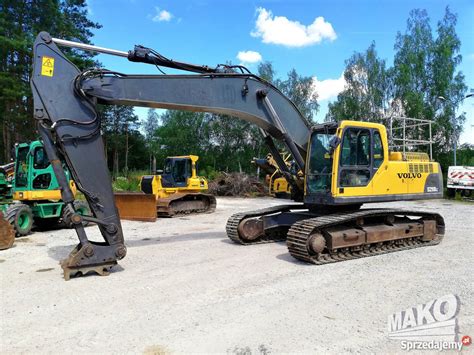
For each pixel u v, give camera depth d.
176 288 5.60
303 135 8.48
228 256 7.66
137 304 4.96
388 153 8.62
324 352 3.69
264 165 13.05
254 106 7.77
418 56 34.00
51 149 6.16
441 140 33.66
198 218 14.22
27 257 7.71
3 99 24.02
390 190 8.34
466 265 6.96
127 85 6.51
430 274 6.34
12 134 27.72
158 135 50.97
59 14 26.16
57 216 11.09
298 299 5.12
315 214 8.56
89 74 6.30
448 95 33.06
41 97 6.06
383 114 35.72
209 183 25.80
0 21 23.66
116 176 35.31
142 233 10.59
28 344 3.87
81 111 6.27
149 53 6.68
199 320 4.44
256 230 8.92
